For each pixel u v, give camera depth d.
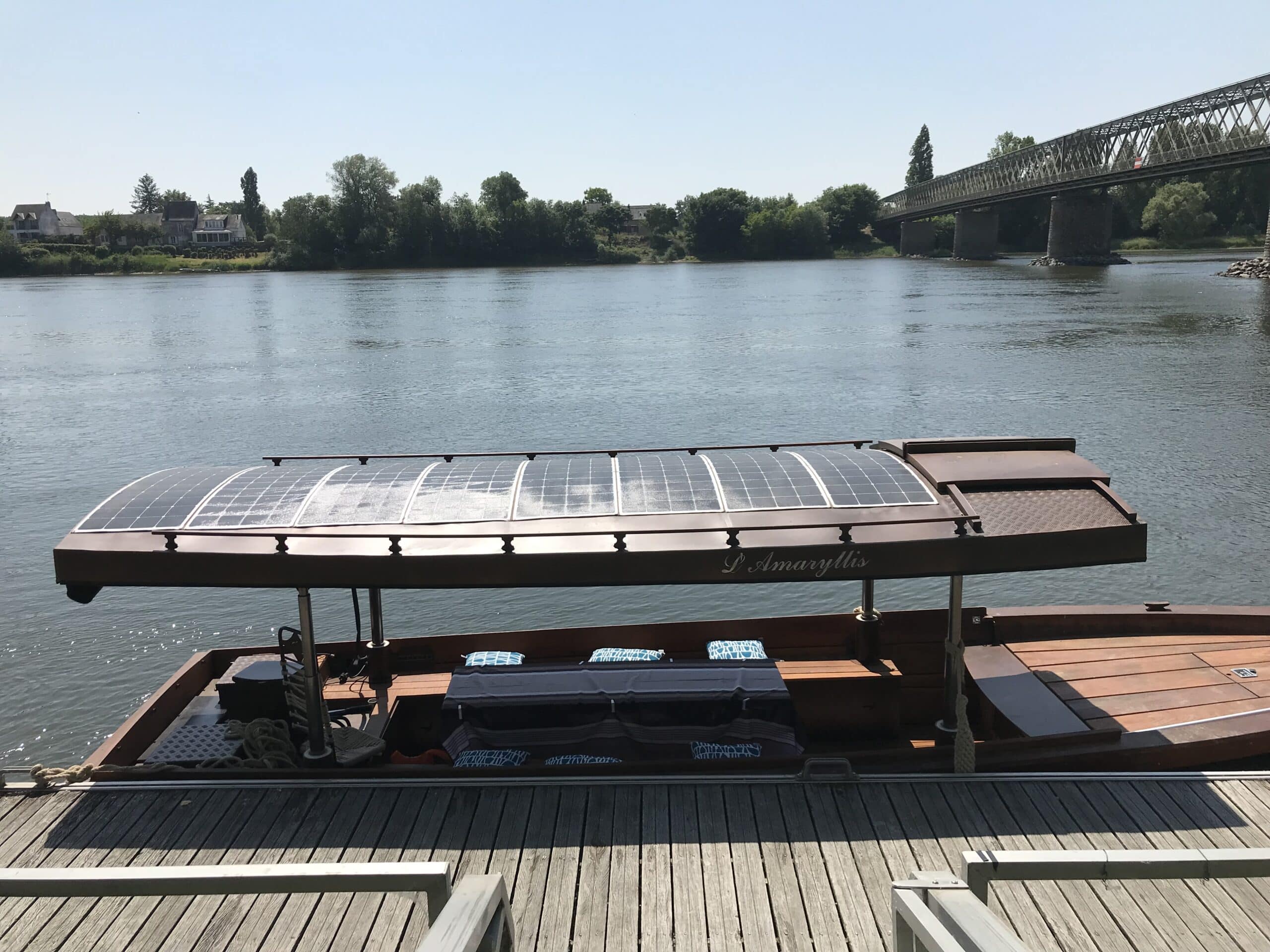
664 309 95.38
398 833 8.98
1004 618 13.29
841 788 9.62
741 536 9.44
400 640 13.01
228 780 9.87
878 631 12.47
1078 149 134.62
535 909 7.97
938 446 11.12
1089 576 22.27
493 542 9.47
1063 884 8.17
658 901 8.04
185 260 197.00
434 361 59.34
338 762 10.60
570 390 47.62
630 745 10.52
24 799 9.62
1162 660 12.63
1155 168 106.12
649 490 10.26
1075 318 72.88
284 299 117.56
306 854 8.68
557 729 10.55
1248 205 176.25
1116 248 174.38
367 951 7.46
